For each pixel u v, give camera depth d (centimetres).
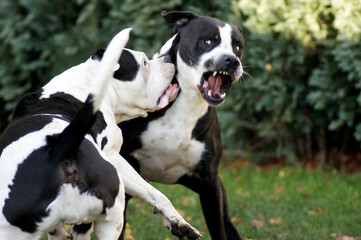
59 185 520
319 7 1289
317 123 1389
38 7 1538
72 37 1505
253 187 1277
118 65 664
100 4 1505
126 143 734
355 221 1045
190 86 722
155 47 1402
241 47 737
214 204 777
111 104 675
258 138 1484
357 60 1234
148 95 690
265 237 958
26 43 1535
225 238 787
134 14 1437
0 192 523
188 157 750
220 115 1415
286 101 1365
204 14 1412
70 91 630
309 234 959
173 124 730
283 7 1322
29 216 519
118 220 566
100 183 541
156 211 607
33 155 527
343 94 1284
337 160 1434
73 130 516
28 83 1561
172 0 1405
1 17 1565
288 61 1329
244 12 1346
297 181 1298
